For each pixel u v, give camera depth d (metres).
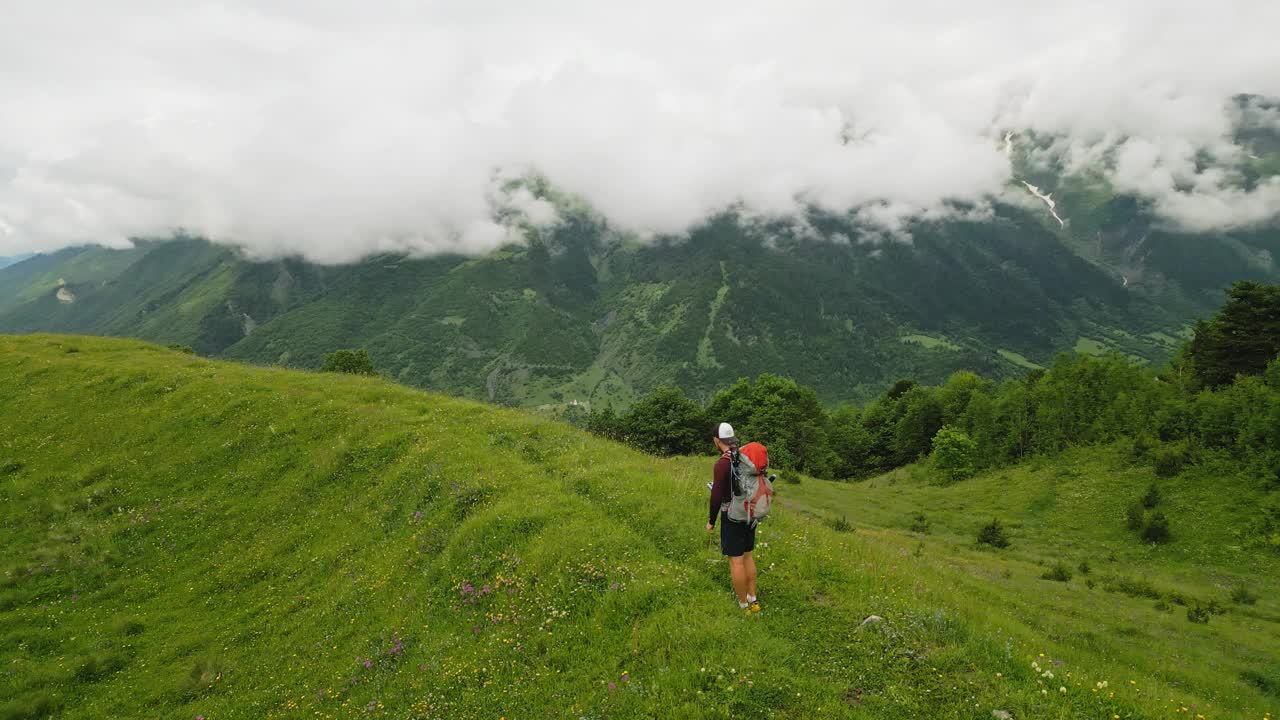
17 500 20.89
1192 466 51.84
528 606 11.20
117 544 18.73
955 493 66.75
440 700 9.71
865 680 8.30
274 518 19.62
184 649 14.22
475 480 16.55
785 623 9.77
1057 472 62.59
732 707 7.73
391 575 14.60
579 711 8.29
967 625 9.84
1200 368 70.06
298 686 12.04
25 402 27.80
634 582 10.75
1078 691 7.93
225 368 33.16
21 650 14.22
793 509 45.66
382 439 21.75
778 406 105.44
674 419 103.00
